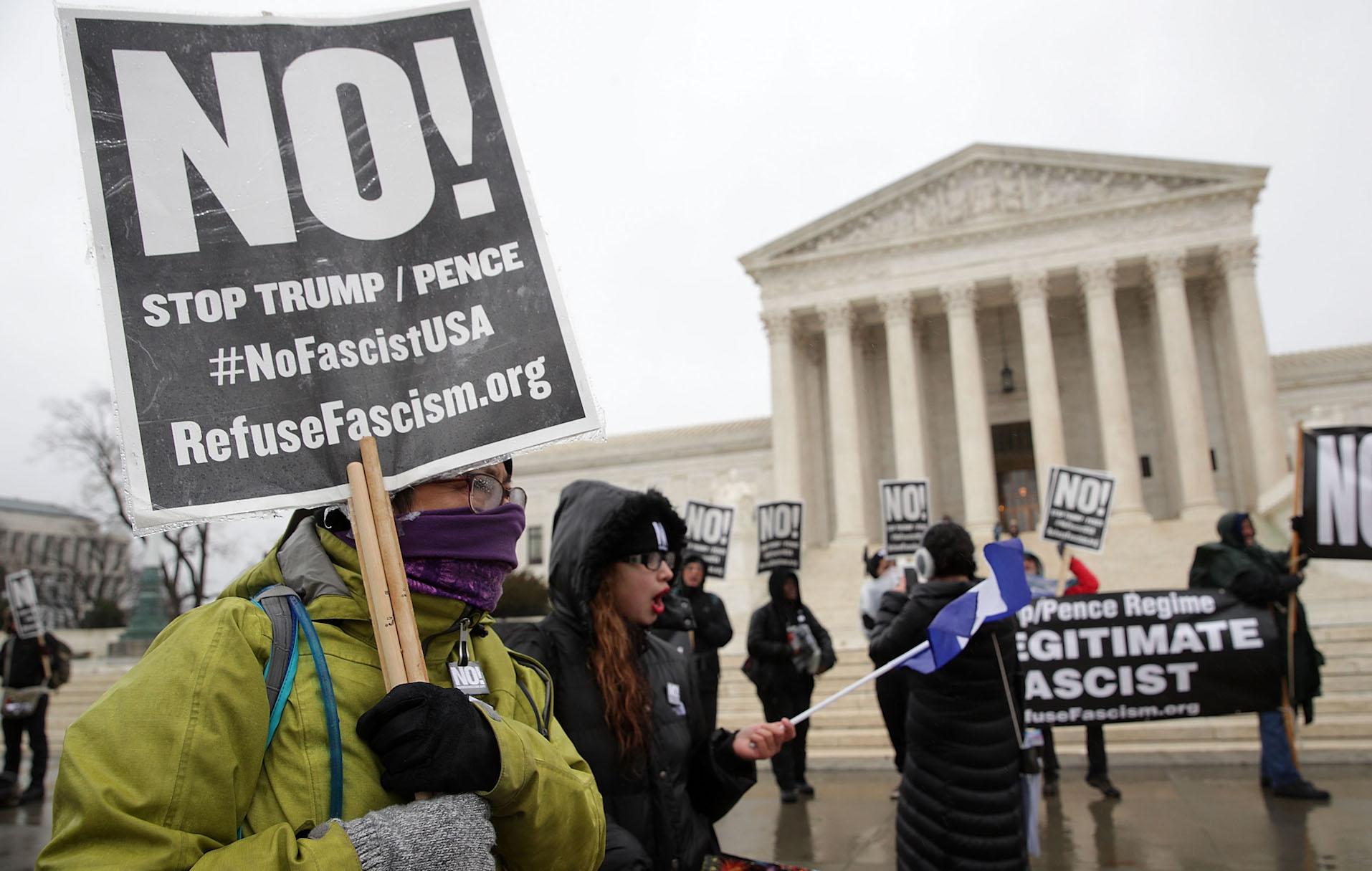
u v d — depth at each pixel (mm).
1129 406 37719
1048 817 8352
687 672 3303
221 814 1466
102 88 1864
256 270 1911
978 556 34438
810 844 7770
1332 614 19719
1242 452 36781
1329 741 10938
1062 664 8789
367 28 2137
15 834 9383
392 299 2000
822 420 44375
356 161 2051
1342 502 8016
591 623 2932
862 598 11508
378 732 1539
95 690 23469
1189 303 41062
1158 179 38188
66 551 74938
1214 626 8617
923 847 4230
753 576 26688
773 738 3217
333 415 1896
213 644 1552
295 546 1827
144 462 1730
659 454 50688
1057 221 38625
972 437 37844
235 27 2012
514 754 1640
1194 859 6711
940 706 4289
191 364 1815
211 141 1934
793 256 42062
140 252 1827
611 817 2797
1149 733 11539
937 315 43312
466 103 2174
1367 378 39375
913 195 41156
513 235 2125
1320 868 6289
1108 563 30469
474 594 1848
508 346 2051
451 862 1469
